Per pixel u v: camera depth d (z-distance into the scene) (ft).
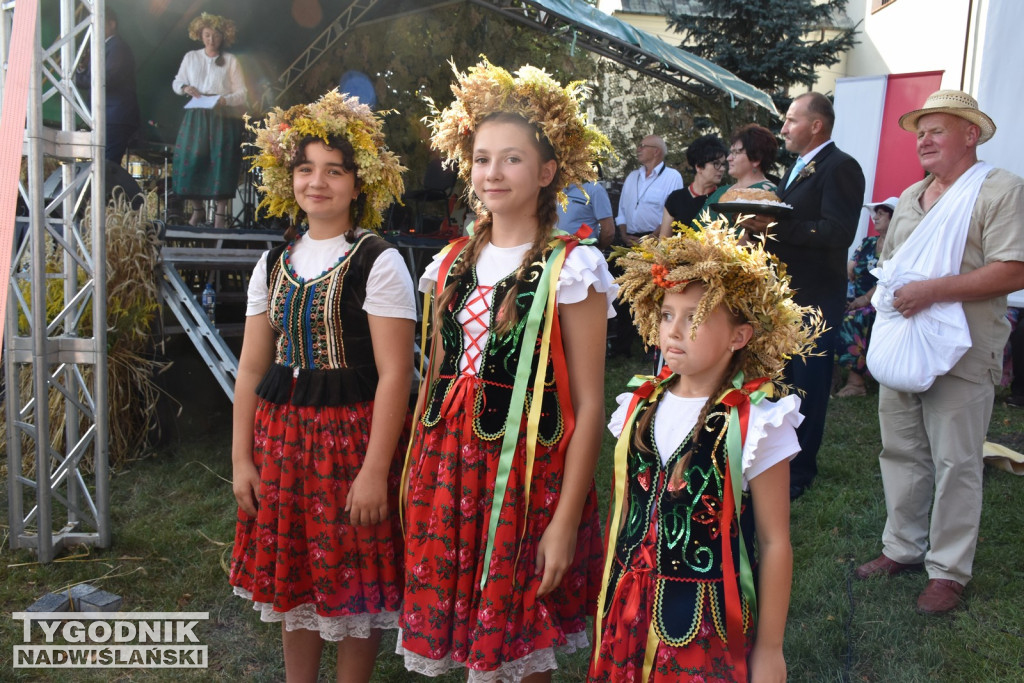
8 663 8.46
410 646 6.13
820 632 8.93
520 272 6.20
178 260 15.48
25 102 7.32
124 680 8.26
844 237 11.70
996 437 16.35
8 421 10.73
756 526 5.52
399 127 25.14
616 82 29.27
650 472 5.74
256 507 7.27
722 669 5.30
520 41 25.41
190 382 16.55
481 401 6.17
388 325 7.02
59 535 11.09
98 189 10.69
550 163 6.41
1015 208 8.78
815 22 36.04
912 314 9.27
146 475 13.83
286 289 7.12
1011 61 17.01
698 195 16.31
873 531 11.53
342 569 6.92
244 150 20.47
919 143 9.55
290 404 7.01
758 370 5.78
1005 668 8.22
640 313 6.09
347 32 25.48
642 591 5.57
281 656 8.75
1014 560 10.50
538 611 6.04
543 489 6.15
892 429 10.03
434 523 6.14
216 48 19.44
